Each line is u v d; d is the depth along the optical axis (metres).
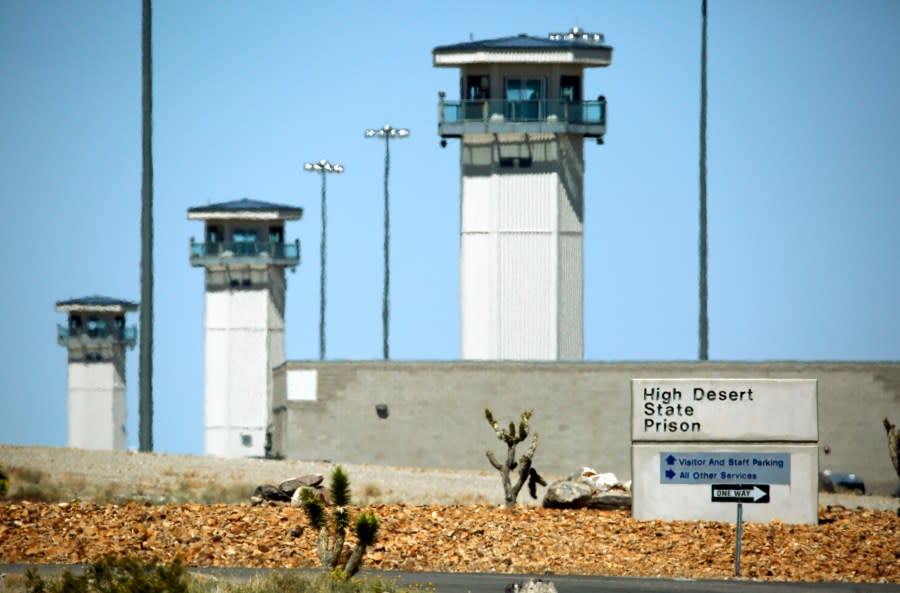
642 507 88.19
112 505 88.25
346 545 77.50
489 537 81.12
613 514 89.88
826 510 97.25
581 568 75.69
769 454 88.38
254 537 78.88
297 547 77.00
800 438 88.38
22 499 98.31
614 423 162.25
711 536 83.00
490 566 75.56
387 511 87.25
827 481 154.12
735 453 88.31
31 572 61.12
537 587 60.75
